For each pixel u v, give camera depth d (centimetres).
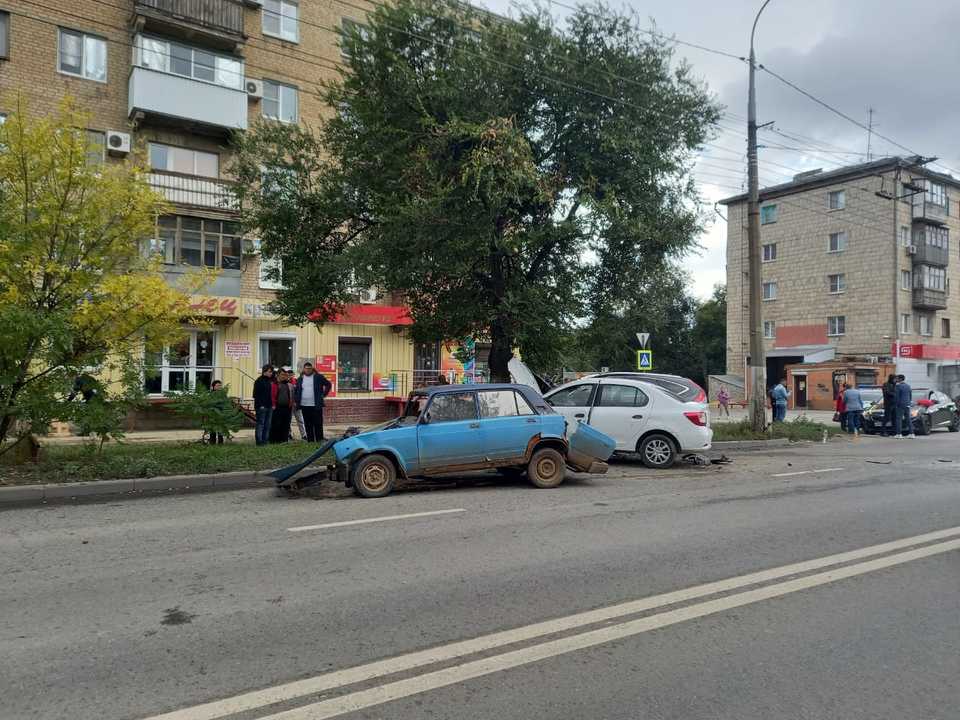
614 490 930
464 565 552
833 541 633
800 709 319
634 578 517
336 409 2175
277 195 1335
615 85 1246
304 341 2125
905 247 3950
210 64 2058
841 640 400
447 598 471
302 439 1441
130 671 357
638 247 1296
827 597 475
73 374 974
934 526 698
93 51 1941
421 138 1198
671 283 1378
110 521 734
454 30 1227
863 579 516
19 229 938
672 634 409
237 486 984
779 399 2234
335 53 2308
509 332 1302
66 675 353
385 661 370
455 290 1334
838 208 4122
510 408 952
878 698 330
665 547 609
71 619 433
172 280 1920
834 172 4125
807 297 4244
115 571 539
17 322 893
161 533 673
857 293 4019
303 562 563
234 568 546
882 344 3903
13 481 916
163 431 1831
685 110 1295
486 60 1187
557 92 1216
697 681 348
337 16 2320
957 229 4369
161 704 322
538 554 586
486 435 925
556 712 316
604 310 1377
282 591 487
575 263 1351
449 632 411
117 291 971
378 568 545
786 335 4341
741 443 1572
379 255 1182
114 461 1023
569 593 482
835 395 3744
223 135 2086
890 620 432
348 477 887
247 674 354
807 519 731
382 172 1255
